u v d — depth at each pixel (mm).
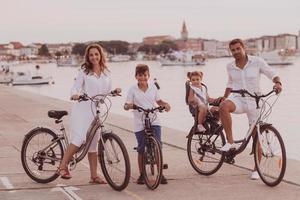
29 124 16516
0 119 17797
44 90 90500
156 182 8961
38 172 9531
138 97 9164
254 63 9367
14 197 8758
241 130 32000
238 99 9320
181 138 13500
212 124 9750
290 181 9281
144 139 9172
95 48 9047
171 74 151500
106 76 9148
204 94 9859
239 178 9625
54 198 8695
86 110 9047
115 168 9141
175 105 60594
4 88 36312
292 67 181375
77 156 9445
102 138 9078
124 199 8617
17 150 12273
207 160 9844
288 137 32188
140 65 9195
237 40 9367
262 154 9109
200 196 8703
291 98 70750
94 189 9117
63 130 9375
